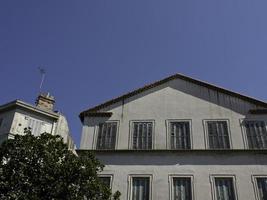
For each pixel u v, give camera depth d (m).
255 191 19.59
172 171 20.78
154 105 24.20
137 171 21.05
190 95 24.34
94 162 16.34
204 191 19.81
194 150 21.33
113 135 23.19
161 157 21.42
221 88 24.16
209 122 22.89
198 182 20.19
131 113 24.03
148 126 23.27
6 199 13.84
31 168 14.68
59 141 16.03
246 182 19.95
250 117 22.77
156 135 22.70
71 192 14.59
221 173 20.41
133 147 22.38
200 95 24.23
